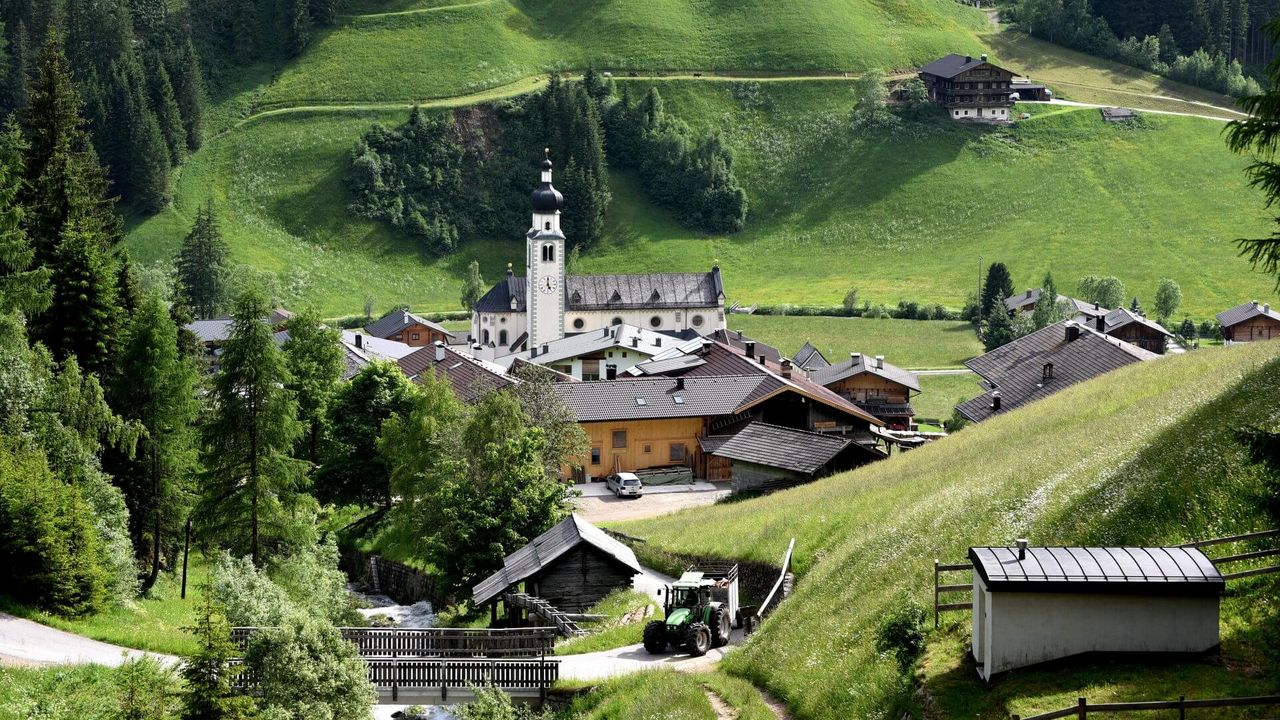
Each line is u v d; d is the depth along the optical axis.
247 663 55.97
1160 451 62.97
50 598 80.06
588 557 88.12
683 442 161.00
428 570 112.44
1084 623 45.09
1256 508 46.72
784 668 59.94
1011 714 42.25
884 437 147.50
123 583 88.81
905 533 69.06
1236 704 38.41
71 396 96.38
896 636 51.72
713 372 176.50
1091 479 63.38
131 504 105.69
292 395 104.69
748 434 131.25
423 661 68.06
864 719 49.34
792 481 123.62
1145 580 44.66
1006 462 81.06
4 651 68.31
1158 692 42.22
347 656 57.41
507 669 67.25
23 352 98.25
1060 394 112.75
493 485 100.00
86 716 58.50
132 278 134.75
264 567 87.50
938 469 91.56
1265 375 69.38
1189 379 90.44
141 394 106.25
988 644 45.69
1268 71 53.75
